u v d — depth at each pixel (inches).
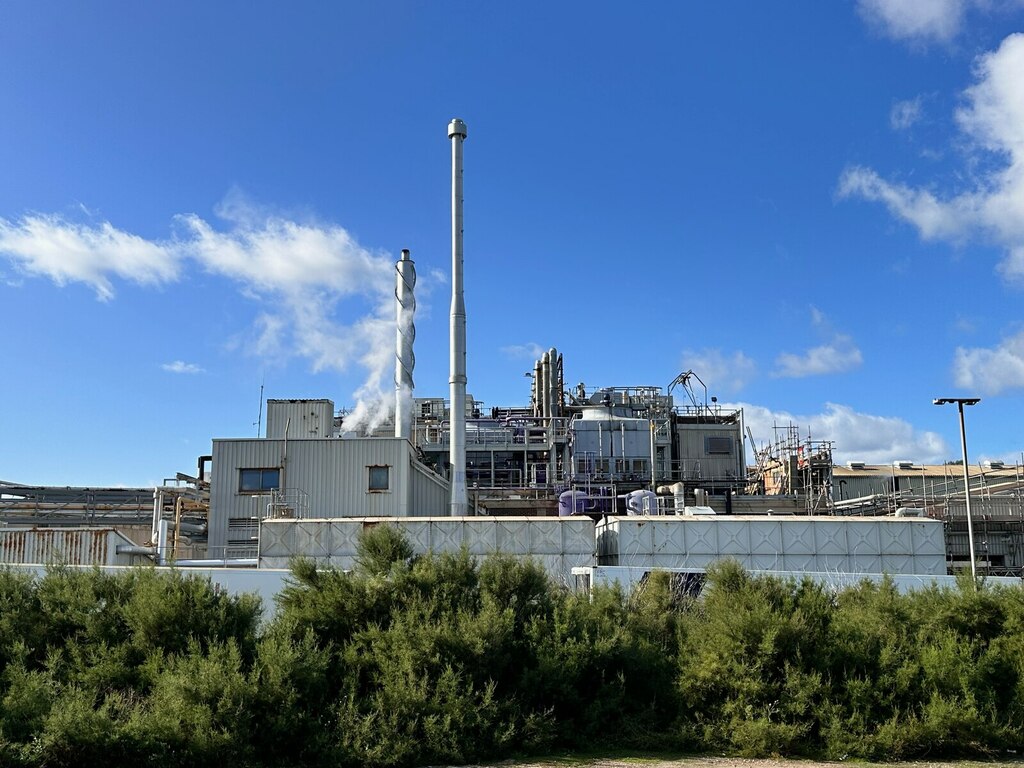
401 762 546.6
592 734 615.2
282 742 538.9
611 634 660.1
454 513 1739.7
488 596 653.9
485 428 2508.6
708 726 607.8
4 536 1174.3
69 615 616.1
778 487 2652.6
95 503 1777.8
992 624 673.6
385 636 609.3
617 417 2623.0
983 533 1870.1
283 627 614.2
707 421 2760.8
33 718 486.6
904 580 1088.8
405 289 2236.7
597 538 1483.8
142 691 560.4
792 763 573.6
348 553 1285.7
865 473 3006.9
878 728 592.4
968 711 593.6
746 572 754.8
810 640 636.7
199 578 641.6
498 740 572.1
